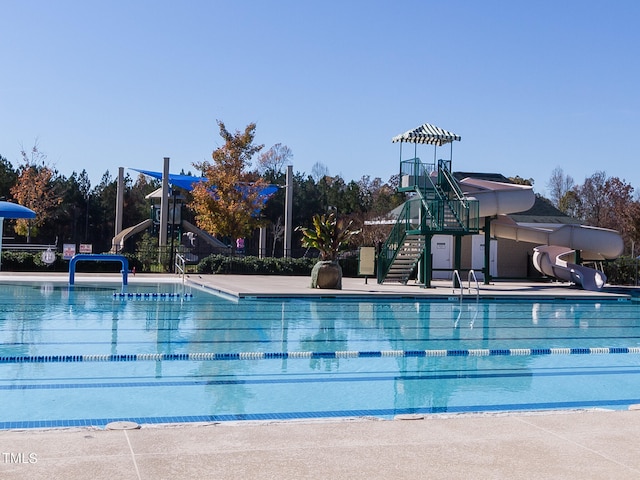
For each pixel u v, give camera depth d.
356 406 7.40
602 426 5.68
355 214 58.94
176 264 32.19
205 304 18.55
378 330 13.95
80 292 21.34
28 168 49.00
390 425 5.62
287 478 4.27
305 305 19.02
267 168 74.44
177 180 41.31
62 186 60.31
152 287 24.39
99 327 13.28
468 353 11.25
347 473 4.40
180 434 5.20
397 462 4.64
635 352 11.70
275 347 11.34
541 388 8.53
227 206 36.06
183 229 49.00
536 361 10.64
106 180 71.69
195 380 8.60
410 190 26.00
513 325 15.36
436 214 24.53
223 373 9.11
